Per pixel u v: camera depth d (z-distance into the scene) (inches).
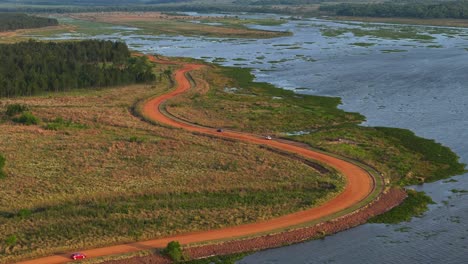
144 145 3617.1
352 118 4490.7
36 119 4227.4
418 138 3902.6
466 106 4771.2
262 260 2252.7
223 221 2527.1
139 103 4985.2
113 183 2955.2
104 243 2313.0
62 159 3334.2
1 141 3676.2
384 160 3474.4
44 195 2787.9
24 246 2263.8
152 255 2242.9
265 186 2947.8
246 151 3533.5
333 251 2329.0
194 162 3297.2
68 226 2440.9
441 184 3090.6
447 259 2268.7
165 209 2657.5
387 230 2516.0
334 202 2778.1
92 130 4020.7
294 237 2422.5
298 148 3671.3
